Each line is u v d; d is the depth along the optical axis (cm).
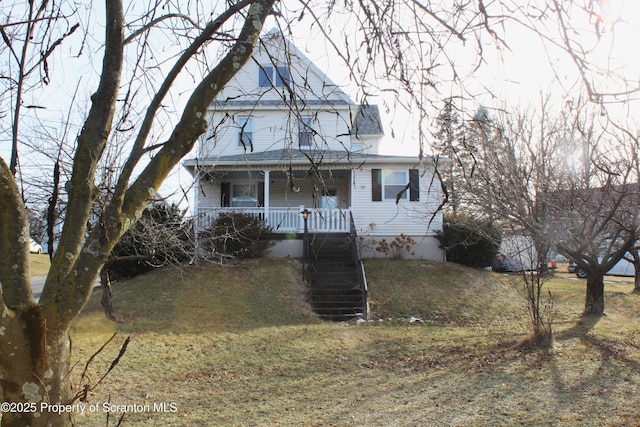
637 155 1063
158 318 1259
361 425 622
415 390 756
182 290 1492
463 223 1427
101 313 1256
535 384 767
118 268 1638
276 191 2162
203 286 1533
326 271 1673
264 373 852
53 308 213
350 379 818
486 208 1048
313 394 746
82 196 229
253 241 1680
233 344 1034
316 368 882
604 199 1091
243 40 271
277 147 2020
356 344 1045
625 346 995
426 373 845
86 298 222
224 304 1402
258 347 1013
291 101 423
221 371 863
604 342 1028
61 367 219
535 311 1027
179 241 1054
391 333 1159
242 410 678
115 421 630
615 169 1050
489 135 1042
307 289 1550
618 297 1623
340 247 1783
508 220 1119
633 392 718
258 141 2031
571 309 1466
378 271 1734
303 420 641
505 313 1454
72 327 1115
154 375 834
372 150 2228
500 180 1026
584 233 1143
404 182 1970
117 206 231
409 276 1695
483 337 1118
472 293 1595
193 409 682
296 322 1301
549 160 1042
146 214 1002
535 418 629
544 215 995
